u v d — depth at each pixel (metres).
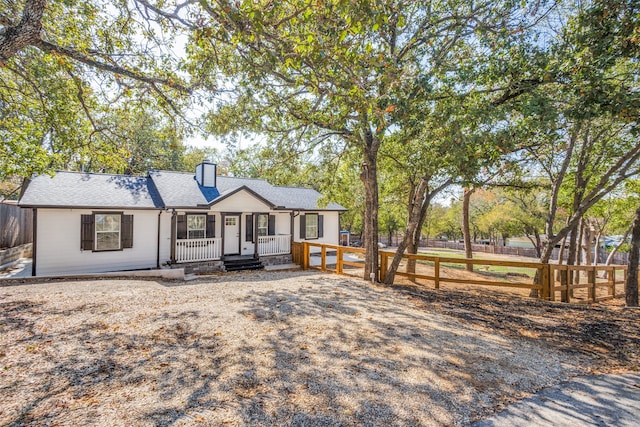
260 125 8.38
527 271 20.48
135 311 6.19
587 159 11.26
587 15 5.75
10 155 8.41
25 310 5.93
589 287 9.37
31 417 2.94
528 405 3.47
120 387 3.52
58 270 11.01
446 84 7.32
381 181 16.08
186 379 3.73
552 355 4.85
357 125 8.06
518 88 6.82
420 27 8.09
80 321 5.49
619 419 3.24
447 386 3.79
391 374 4.04
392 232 37.34
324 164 12.01
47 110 8.32
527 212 23.48
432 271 15.25
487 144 6.09
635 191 12.62
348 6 3.97
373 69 5.58
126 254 12.30
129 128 12.16
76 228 11.33
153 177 14.55
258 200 15.12
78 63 7.64
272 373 3.95
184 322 5.66
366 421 3.08
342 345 4.89
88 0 6.78
